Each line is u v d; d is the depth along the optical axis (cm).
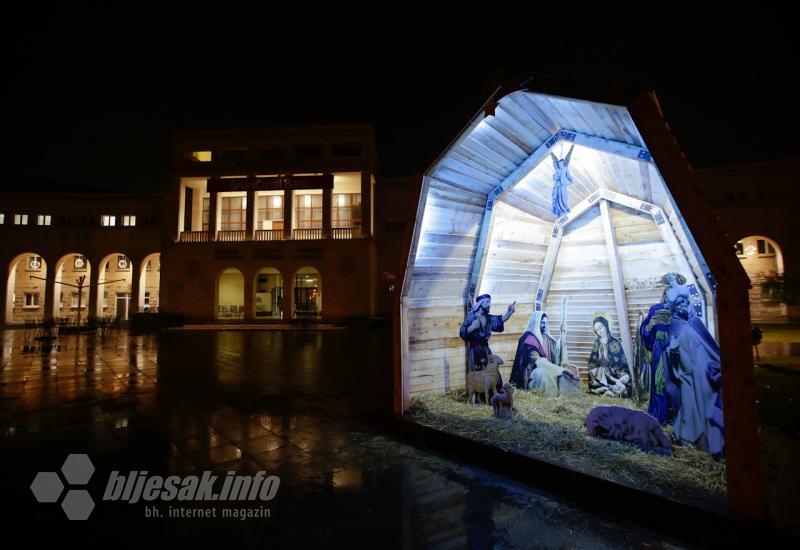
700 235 310
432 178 532
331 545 287
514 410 516
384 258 3412
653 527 302
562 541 287
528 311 693
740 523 275
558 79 379
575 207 596
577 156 501
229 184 3139
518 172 562
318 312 3212
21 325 3262
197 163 3145
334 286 3055
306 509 337
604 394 583
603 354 598
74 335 2295
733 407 293
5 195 3394
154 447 485
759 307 2602
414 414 541
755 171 2808
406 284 568
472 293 639
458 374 646
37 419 607
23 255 3391
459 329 646
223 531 306
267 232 3148
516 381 641
